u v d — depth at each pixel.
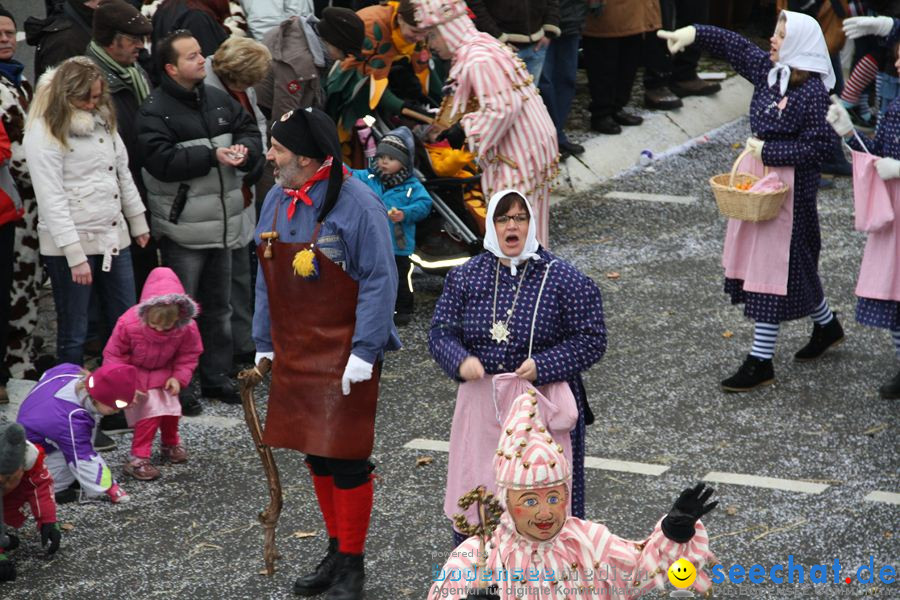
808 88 19.19
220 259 19.81
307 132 13.40
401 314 23.50
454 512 13.48
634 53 33.66
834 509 15.95
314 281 13.59
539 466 10.23
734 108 37.44
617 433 18.53
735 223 20.02
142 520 16.23
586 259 26.73
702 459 17.58
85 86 17.73
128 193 18.89
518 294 13.05
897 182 18.67
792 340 22.19
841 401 19.52
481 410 13.20
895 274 19.06
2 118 19.14
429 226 24.03
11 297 19.88
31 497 15.09
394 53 23.20
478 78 19.80
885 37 22.20
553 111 31.41
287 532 15.86
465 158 23.44
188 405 19.61
